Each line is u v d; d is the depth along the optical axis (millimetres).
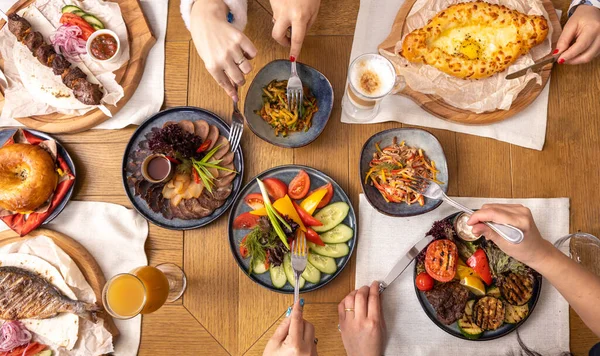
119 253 1516
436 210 1497
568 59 1445
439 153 1453
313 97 1515
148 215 1479
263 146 1535
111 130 1565
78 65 1552
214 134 1507
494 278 1395
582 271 1243
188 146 1433
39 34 1530
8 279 1438
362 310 1391
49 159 1484
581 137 1512
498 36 1471
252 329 1469
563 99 1523
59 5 1585
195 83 1565
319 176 1488
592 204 1488
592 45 1423
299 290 1410
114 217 1529
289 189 1485
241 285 1487
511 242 1173
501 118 1489
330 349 1457
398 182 1430
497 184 1510
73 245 1491
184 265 1505
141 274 1353
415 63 1508
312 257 1447
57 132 1540
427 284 1385
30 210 1470
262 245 1402
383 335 1424
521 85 1465
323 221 1463
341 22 1567
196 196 1466
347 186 1522
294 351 1207
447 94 1490
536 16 1443
